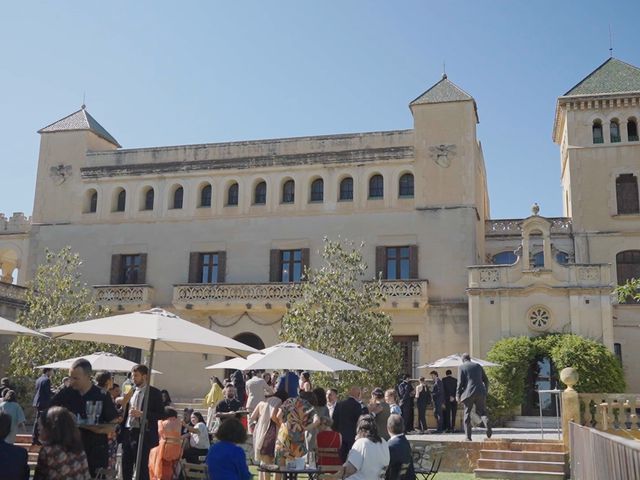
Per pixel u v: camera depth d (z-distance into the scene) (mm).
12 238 41312
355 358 25828
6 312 33438
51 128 41375
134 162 39656
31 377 28078
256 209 37469
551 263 30016
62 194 40312
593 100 37906
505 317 29969
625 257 36406
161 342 13781
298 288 33312
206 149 38781
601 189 37219
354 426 14664
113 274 38531
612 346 28688
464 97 36062
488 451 18875
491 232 41500
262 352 17625
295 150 37562
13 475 7336
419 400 24594
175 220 38438
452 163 35375
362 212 36000
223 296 35781
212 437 19516
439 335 33438
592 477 11828
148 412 12617
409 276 34719
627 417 18953
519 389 27594
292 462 12609
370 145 36594
